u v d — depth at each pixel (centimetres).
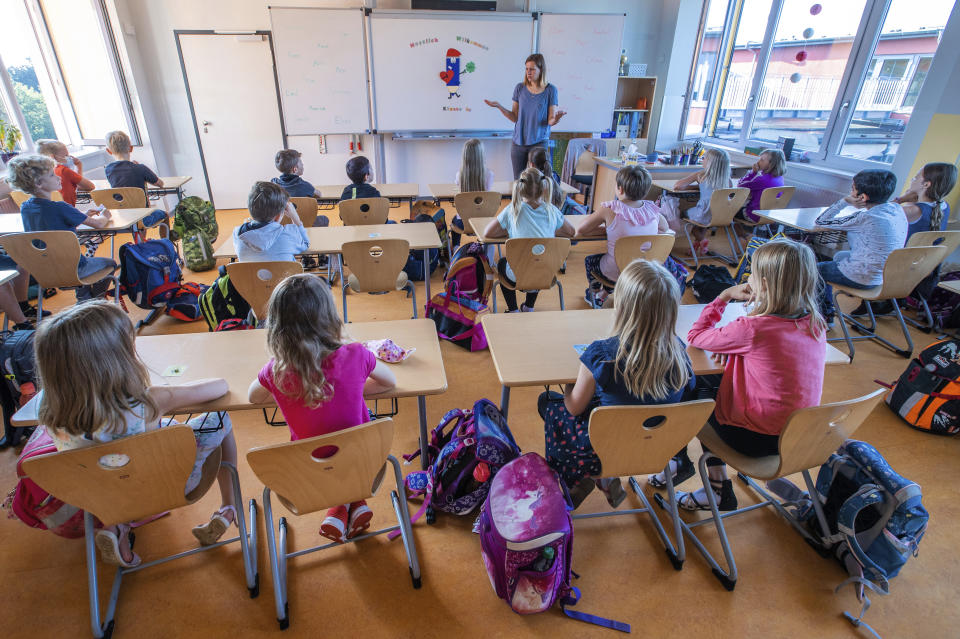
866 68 406
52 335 109
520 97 486
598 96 592
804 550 177
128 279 309
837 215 302
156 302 317
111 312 118
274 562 147
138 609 152
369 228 309
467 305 288
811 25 451
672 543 177
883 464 159
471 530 180
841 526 159
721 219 402
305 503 135
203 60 537
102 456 115
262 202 244
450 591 159
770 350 148
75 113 518
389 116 568
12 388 205
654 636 147
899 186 375
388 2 537
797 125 479
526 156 507
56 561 167
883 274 263
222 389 144
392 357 163
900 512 153
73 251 268
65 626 148
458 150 624
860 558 158
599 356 139
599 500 197
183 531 178
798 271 144
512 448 175
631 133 628
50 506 143
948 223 326
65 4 473
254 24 535
